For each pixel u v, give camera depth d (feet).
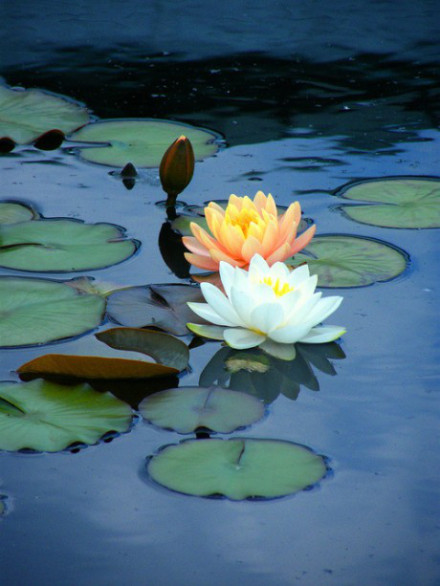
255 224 11.01
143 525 10.13
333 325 10.86
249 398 10.50
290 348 10.77
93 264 11.18
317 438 10.39
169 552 10.07
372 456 10.33
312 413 10.48
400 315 10.91
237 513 10.16
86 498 10.19
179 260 11.24
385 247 11.30
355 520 10.15
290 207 11.06
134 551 10.07
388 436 10.40
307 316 10.77
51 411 10.43
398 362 10.69
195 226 11.08
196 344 10.78
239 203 11.20
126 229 11.46
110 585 10.00
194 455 10.30
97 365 10.54
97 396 10.49
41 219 11.49
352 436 10.40
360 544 10.10
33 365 10.55
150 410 10.45
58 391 10.52
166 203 11.70
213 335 10.80
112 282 11.06
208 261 11.10
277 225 11.01
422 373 10.64
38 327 10.77
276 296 10.81
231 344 10.72
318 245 11.30
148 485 10.23
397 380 10.61
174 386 10.57
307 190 11.80
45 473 10.26
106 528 10.12
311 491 10.21
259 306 10.69
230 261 11.03
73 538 10.10
